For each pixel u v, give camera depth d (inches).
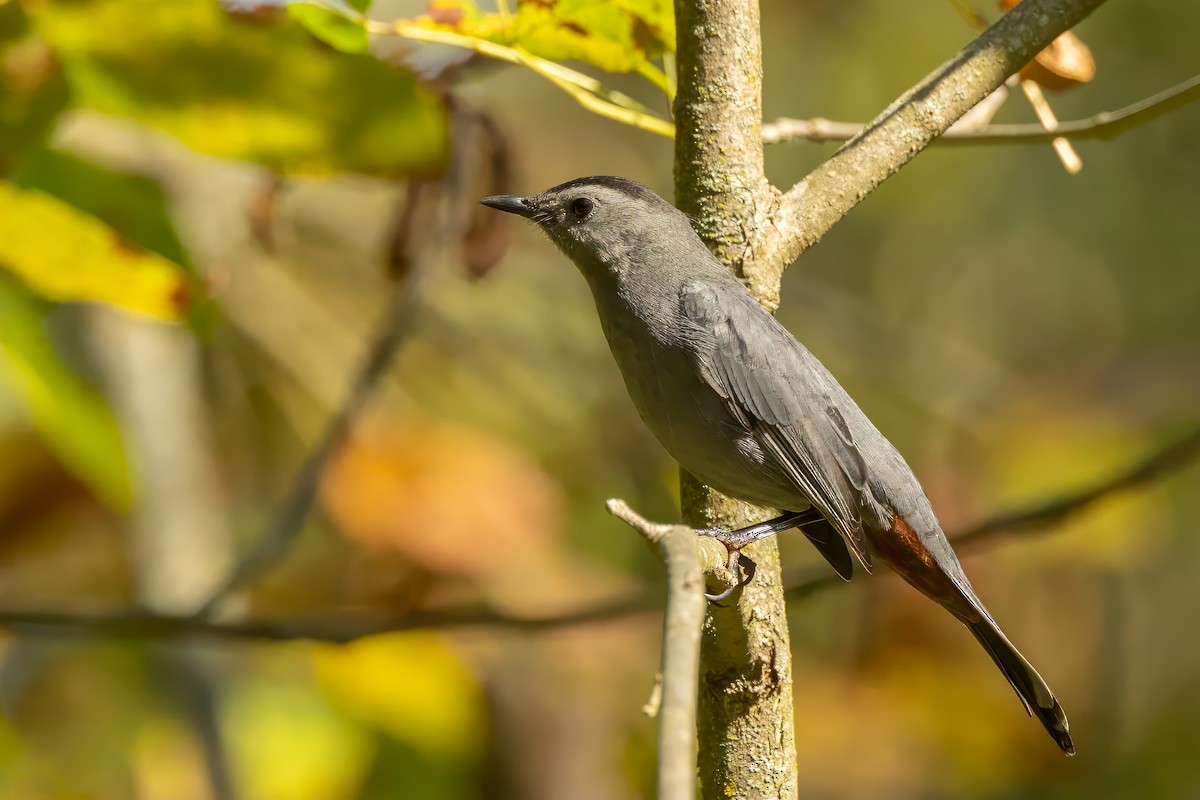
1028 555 460.1
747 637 229.6
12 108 276.7
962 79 239.5
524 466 422.3
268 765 415.5
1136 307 621.6
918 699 461.1
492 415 521.3
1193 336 613.3
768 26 625.6
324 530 440.8
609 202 301.4
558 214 305.9
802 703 466.3
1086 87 614.5
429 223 335.3
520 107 613.9
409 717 397.1
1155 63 607.5
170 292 288.0
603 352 557.0
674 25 260.2
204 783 408.5
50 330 412.2
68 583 440.5
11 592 436.5
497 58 281.7
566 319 560.1
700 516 289.3
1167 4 604.1
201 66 278.1
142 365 418.9
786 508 297.0
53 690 457.1
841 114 619.8
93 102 285.7
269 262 500.1
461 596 393.1
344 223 545.0
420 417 437.7
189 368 438.3
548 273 564.1
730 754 230.1
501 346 542.9
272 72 278.4
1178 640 531.2
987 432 514.9
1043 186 627.5
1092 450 482.0
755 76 242.2
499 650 416.5
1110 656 486.9
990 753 463.2
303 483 318.7
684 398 284.8
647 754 414.9
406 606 392.2
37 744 447.5
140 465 412.8
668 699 154.1
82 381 320.2
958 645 462.6
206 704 392.2
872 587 466.3
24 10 265.4
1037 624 474.3
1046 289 634.8
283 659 434.0
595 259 301.1
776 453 282.0
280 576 426.3
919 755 462.6
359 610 358.6
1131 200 621.6
